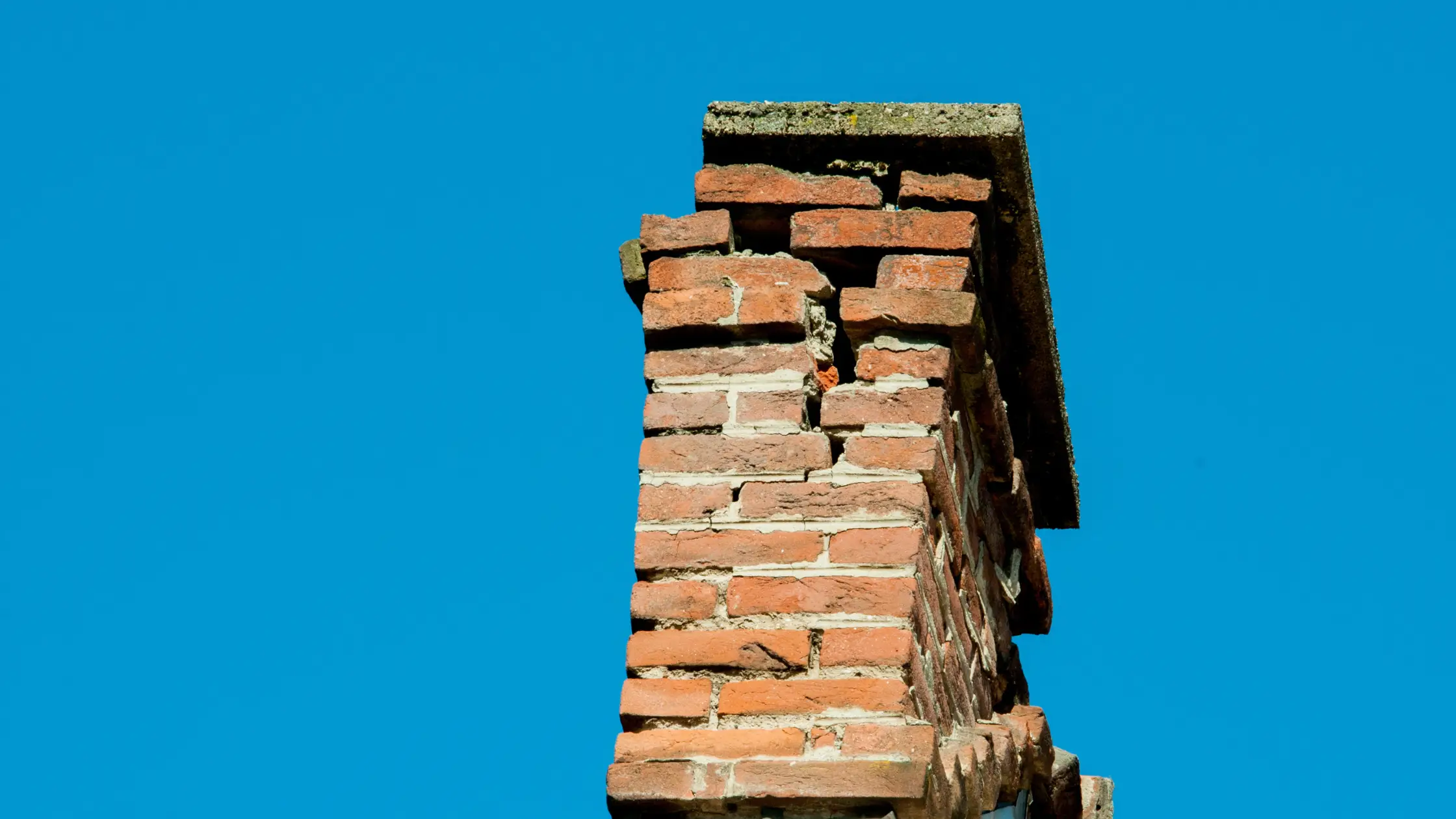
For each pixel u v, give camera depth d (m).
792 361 21.66
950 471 21.67
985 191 22.84
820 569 20.31
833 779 18.92
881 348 21.70
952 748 20.69
